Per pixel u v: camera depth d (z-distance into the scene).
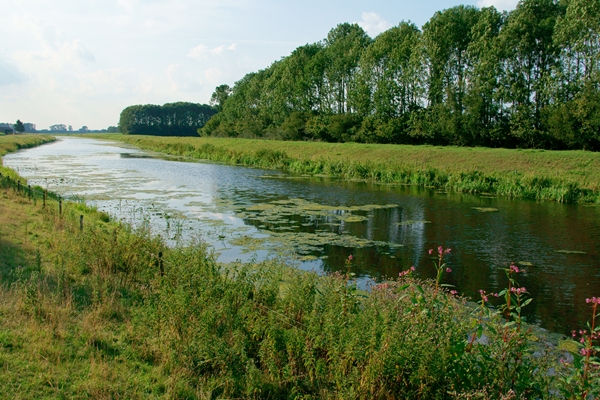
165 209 20.73
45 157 52.19
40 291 8.06
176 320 7.09
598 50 38.72
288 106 76.81
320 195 26.41
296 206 22.50
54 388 5.40
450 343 5.43
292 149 53.81
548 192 26.53
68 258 10.32
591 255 14.60
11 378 5.46
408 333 5.55
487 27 47.75
